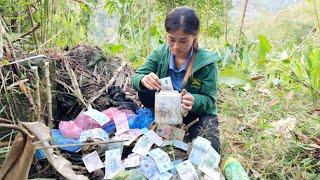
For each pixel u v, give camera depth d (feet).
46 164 7.00
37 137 4.83
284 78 11.87
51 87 7.84
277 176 7.92
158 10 14.47
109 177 6.76
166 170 6.84
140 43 13.34
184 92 7.43
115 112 8.04
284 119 9.73
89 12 12.27
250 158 8.22
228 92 11.07
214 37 16.01
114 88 8.97
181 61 8.04
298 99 11.13
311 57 11.04
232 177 7.27
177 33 7.47
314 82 11.00
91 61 9.57
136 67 11.32
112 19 14.48
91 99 8.57
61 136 7.43
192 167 6.89
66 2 11.86
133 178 6.75
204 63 7.90
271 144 8.59
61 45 10.89
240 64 13.02
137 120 8.09
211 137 7.78
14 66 7.17
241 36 14.32
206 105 7.84
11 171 4.83
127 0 13.35
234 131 9.11
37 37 9.62
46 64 6.90
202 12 15.26
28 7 9.04
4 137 6.60
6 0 8.85
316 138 8.80
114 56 10.39
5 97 6.93
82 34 12.71
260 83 11.96
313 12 20.04
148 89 7.89
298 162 8.22
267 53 13.66
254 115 9.84
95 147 7.26
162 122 7.29
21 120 7.04
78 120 7.77
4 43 7.25
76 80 8.59
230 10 18.16
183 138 7.84
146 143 7.28
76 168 6.96
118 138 7.46
